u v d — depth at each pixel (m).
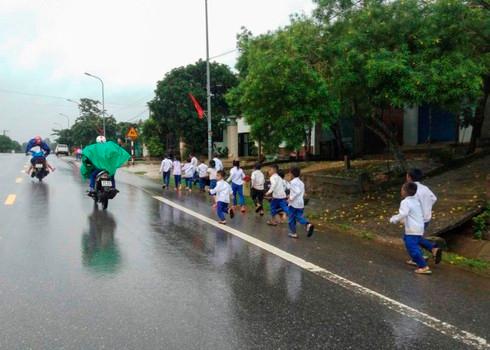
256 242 7.89
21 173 22.19
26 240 7.58
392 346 3.87
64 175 21.53
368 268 6.33
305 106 13.30
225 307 4.67
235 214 11.27
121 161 11.68
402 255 7.18
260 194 11.20
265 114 14.66
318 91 12.60
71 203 12.14
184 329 4.10
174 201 13.30
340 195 13.83
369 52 9.55
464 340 4.02
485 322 4.45
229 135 36.00
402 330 4.20
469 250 8.59
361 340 3.97
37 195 13.66
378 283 5.64
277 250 7.31
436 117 20.30
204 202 13.17
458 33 9.50
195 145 35.38
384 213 10.52
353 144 23.20
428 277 5.98
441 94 9.05
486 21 9.67
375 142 22.56
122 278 5.57
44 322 4.21
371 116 12.70
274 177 9.67
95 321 4.24
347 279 5.77
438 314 4.63
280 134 15.62
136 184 18.77
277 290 5.26
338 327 4.23
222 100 34.69
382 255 7.12
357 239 8.34
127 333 3.99
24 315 4.36
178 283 5.43
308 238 8.36
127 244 7.46
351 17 10.81
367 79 9.57
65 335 3.94
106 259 6.45
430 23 9.36
